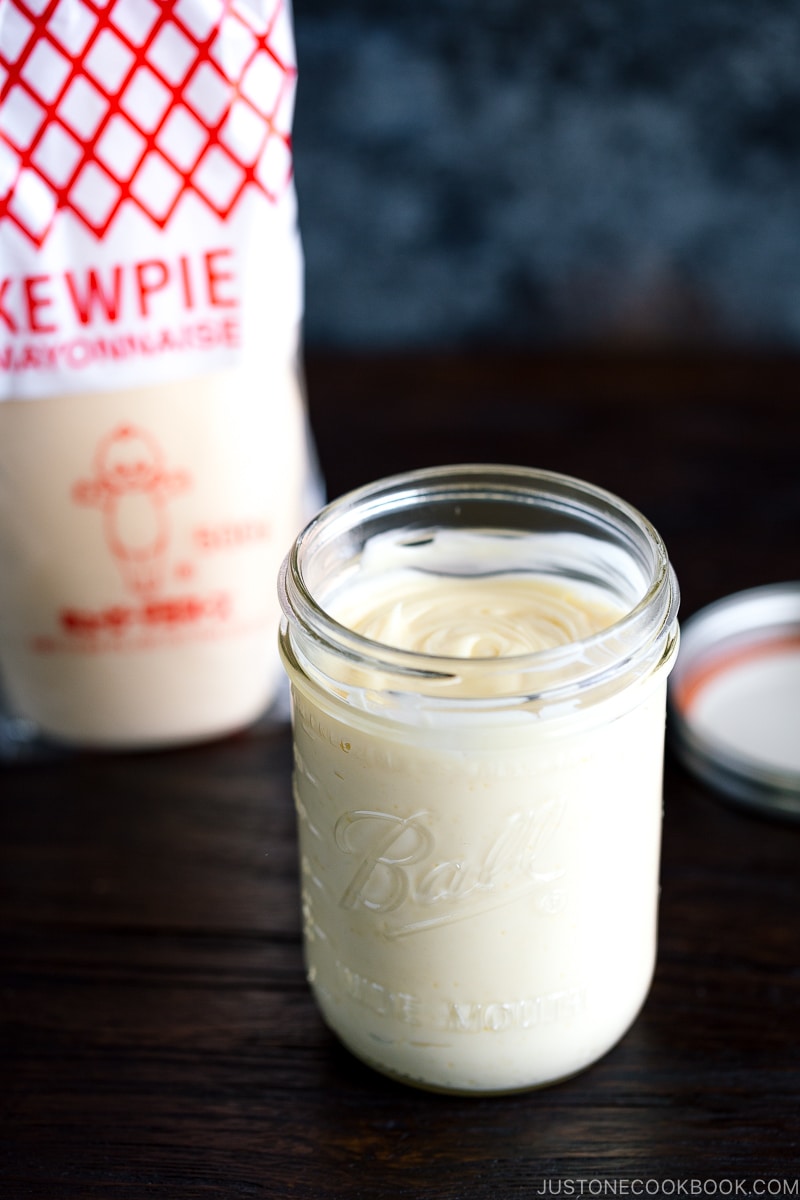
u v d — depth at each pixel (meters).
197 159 0.56
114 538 0.60
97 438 0.59
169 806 0.62
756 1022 0.54
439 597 0.52
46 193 0.56
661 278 0.87
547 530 0.52
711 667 0.66
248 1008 0.55
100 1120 0.52
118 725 0.64
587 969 0.49
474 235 0.86
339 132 0.82
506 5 0.79
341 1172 0.50
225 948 0.57
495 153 0.83
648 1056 0.53
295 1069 0.53
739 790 0.61
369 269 0.88
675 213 0.84
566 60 0.80
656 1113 0.51
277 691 0.66
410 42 0.80
